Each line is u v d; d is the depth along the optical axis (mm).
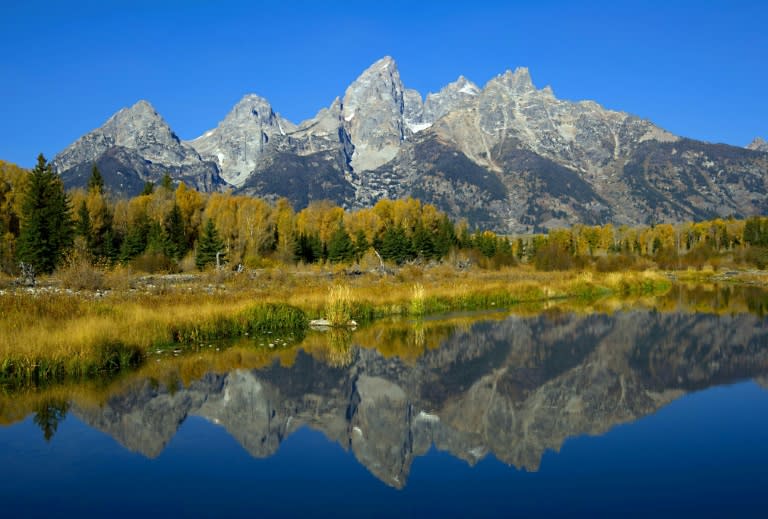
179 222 71125
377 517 8258
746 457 10945
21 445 11602
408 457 11086
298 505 8805
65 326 19250
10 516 8391
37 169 52062
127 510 8625
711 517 8312
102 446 11609
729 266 90125
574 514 8438
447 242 89188
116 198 88188
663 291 51375
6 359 16141
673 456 11000
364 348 23266
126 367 18422
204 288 34969
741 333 27031
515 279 52875
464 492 9344
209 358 20516
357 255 76875
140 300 27031
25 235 49312
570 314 34562
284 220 83812
